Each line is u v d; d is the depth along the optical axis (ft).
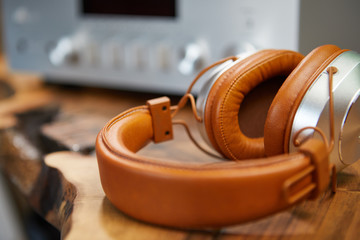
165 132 1.67
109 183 1.29
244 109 1.65
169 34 2.94
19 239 3.15
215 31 2.75
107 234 1.27
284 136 1.38
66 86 3.98
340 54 1.47
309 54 1.45
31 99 3.55
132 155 1.24
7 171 2.73
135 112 1.60
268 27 2.52
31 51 3.51
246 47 2.59
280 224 1.32
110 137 1.38
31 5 3.42
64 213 1.52
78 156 1.89
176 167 1.17
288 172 1.14
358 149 1.49
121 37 3.11
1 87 3.70
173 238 1.24
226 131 1.52
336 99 1.36
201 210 1.16
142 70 3.08
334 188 1.50
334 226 1.31
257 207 1.16
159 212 1.21
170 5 2.89
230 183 1.12
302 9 2.28
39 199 1.85
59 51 3.29
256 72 1.51
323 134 1.27
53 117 3.02
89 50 3.23
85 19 3.23
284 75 1.61
